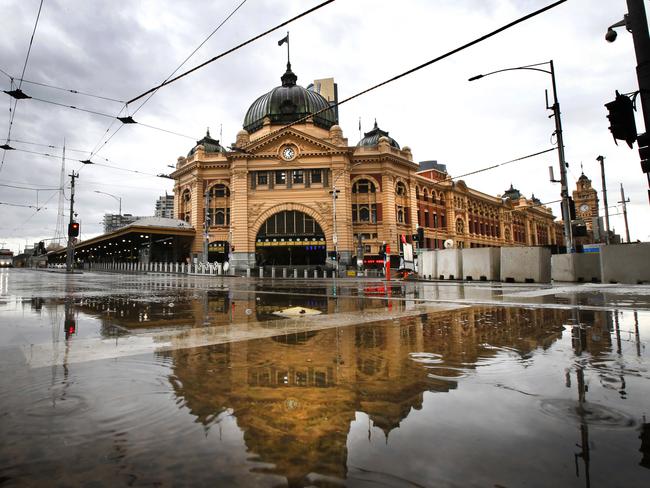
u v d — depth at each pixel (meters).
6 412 2.30
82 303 9.14
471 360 3.56
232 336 4.82
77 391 2.69
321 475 1.60
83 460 1.74
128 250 79.31
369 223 42.91
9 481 1.56
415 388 2.74
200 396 2.60
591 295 10.31
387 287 15.74
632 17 6.72
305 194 41.44
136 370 3.25
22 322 6.03
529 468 1.63
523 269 16.95
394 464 1.68
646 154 6.48
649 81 6.51
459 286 15.52
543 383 2.83
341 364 3.44
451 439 1.92
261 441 1.93
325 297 10.86
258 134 45.00
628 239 41.78
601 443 1.86
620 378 2.95
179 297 10.96
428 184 51.91
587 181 86.19
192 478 1.58
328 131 46.47
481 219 64.62
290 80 47.84
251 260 40.81
